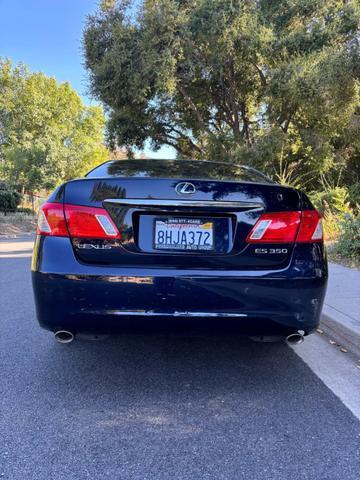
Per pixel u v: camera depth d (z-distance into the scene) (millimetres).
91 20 19422
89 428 2570
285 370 3434
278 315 2785
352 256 7496
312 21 18688
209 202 2793
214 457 2291
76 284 2717
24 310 5156
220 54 18000
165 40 17750
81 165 36406
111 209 2783
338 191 11734
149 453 2326
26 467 2197
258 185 2877
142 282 2709
